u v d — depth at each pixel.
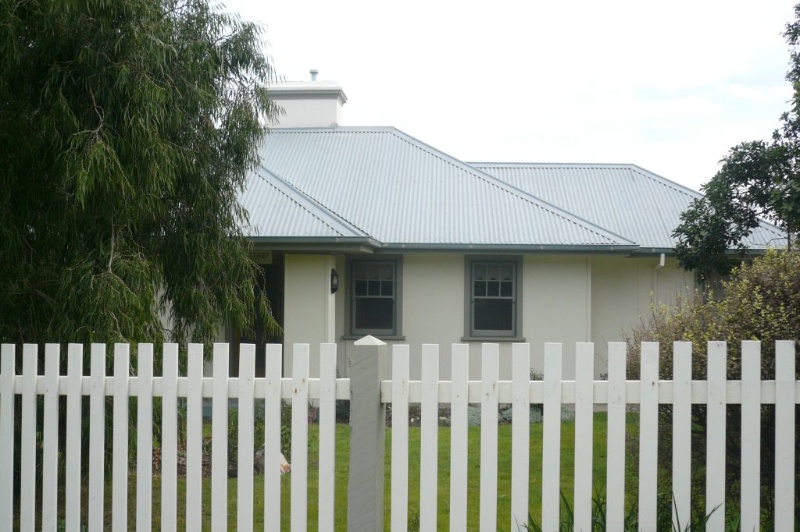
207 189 7.26
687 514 3.87
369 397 4.00
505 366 14.48
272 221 13.03
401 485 3.98
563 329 14.44
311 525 6.39
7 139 5.70
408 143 17.66
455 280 14.63
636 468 6.08
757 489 3.84
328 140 17.75
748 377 3.84
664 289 15.11
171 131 6.84
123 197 5.85
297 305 13.35
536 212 15.04
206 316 7.45
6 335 5.95
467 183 16.14
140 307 5.95
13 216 5.76
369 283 14.73
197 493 4.08
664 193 17.11
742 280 4.86
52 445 4.24
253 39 7.80
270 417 4.07
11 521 4.29
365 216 14.97
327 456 4.05
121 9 6.00
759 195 11.34
